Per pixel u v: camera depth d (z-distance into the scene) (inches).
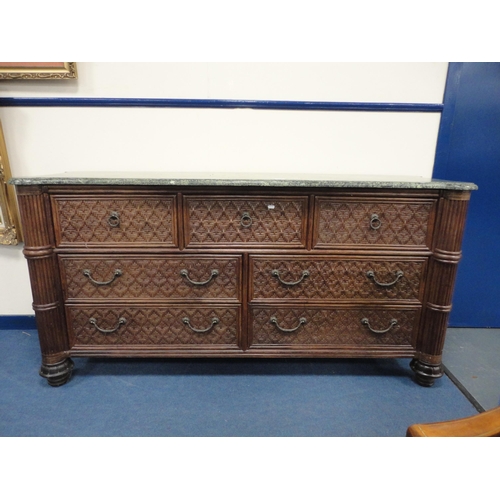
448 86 60.0
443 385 53.8
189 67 59.1
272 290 48.8
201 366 58.1
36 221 44.9
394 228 46.9
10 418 45.5
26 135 60.7
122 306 49.0
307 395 51.0
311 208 45.9
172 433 43.3
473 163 63.6
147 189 44.8
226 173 59.2
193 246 46.9
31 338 65.7
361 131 62.1
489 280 69.4
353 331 50.6
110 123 60.9
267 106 60.6
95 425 44.5
